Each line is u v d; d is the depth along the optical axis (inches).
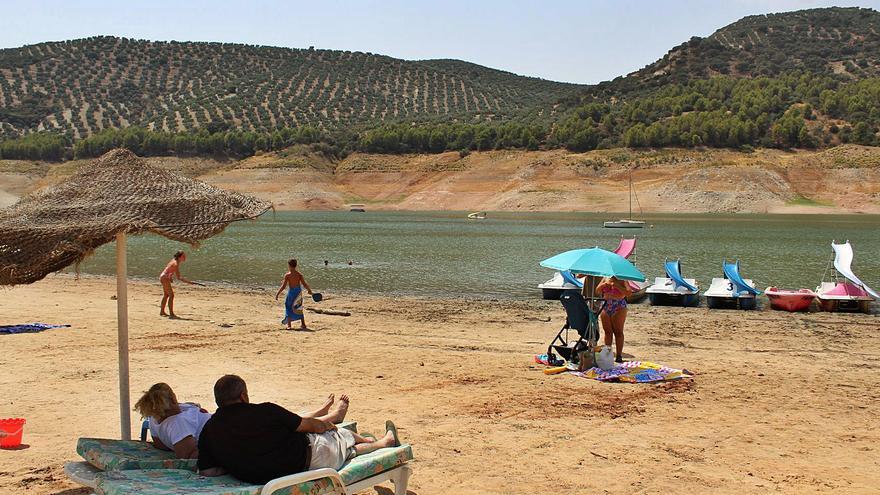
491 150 6451.8
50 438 300.0
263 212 247.0
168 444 238.7
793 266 1331.2
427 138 6688.0
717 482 257.9
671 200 5113.2
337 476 209.0
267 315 700.0
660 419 334.6
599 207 5103.3
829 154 5565.9
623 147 6092.5
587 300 460.8
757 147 6003.9
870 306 813.9
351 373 428.1
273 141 6845.5
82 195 243.3
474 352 502.9
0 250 209.3
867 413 346.9
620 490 250.1
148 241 2058.3
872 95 6904.5
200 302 796.6
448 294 918.4
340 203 5885.8
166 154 6697.8
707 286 1016.2
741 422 331.0
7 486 247.4
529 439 304.3
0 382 394.3
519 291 955.3
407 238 2206.0
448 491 248.7
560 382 406.0
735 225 3253.0
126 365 257.0
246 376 417.7
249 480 208.1
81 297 818.2
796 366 461.4
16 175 6309.1
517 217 4232.3
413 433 311.6
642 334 616.1
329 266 1299.2
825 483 257.6
